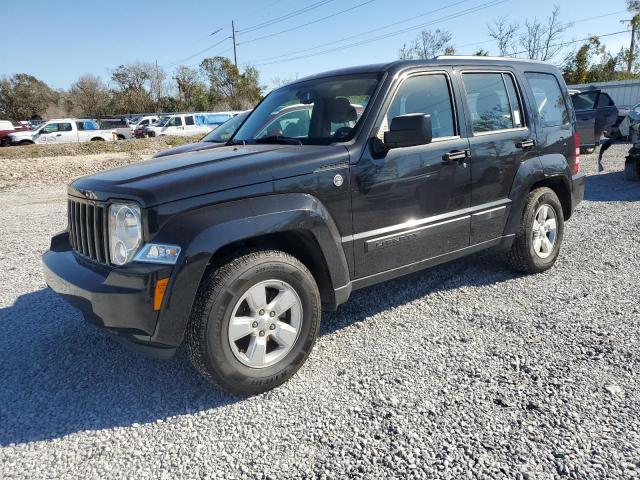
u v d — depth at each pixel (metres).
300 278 3.04
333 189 3.19
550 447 2.36
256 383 2.92
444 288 4.52
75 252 3.34
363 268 3.44
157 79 58.81
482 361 3.20
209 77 56.56
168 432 2.66
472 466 2.27
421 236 3.71
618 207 7.54
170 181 2.79
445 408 2.72
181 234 2.66
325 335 3.71
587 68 39.12
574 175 5.12
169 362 3.43
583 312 3.84
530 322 3.72
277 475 2.29
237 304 2.81
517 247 4.55
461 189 3.94
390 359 3.29
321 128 3.78
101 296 2.70
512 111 4.43
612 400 2.69
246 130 4.34
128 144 24.88
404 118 3.21
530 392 2.81
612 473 2.17
